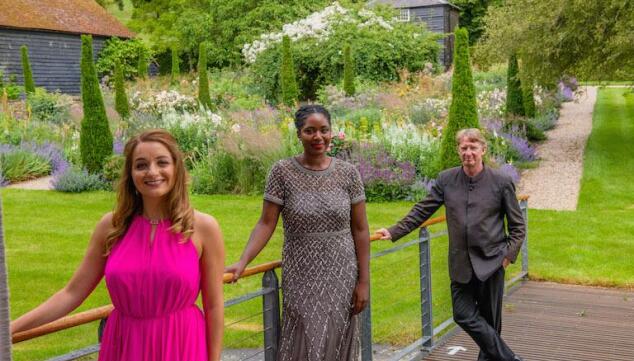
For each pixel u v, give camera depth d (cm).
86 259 211
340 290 283
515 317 583
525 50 1548
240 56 3516
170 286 200
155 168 202
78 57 2777
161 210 207
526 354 477
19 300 622
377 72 2333
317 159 290
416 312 602
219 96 2209
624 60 1490
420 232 471
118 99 1823
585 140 1762
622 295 675
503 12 1577
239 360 474
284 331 287
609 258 817
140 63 2755
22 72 2544
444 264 811
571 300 651
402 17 3481
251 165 1241
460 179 379
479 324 369
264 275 300
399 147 1232
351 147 1234
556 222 1008
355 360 297
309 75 2456
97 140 1334
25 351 493
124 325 204
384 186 1147
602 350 486
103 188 1284
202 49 2023
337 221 285
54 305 204
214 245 212
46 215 1039
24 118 1747
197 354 206
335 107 1858
